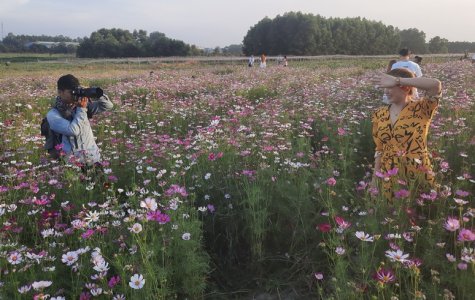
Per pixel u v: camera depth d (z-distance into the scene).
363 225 3.08
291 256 3.33
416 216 3.14
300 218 3.43
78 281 2.61
